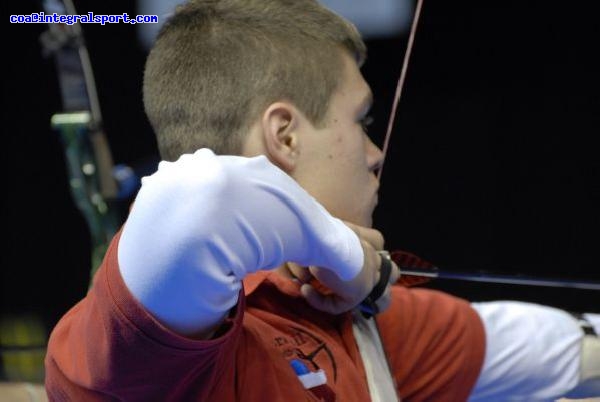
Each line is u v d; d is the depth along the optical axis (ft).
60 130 17.01
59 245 28.89
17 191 28.73
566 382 12.34
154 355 7.33
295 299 9.79
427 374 11.66
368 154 9.80
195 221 7.07
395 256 10.05
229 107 9.09
